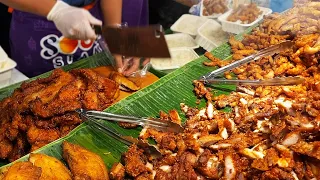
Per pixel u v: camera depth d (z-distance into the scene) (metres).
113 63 0.83
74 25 0.81
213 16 1.10
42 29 0.98
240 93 0.69
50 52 1.01
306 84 0.66
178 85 0.73
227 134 0.57
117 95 0.72
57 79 0.70
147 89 0.70
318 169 0.45
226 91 0.72
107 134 0.60
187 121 0.63
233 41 0.88
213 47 0.94
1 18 1.31
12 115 0.65
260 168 0.46
